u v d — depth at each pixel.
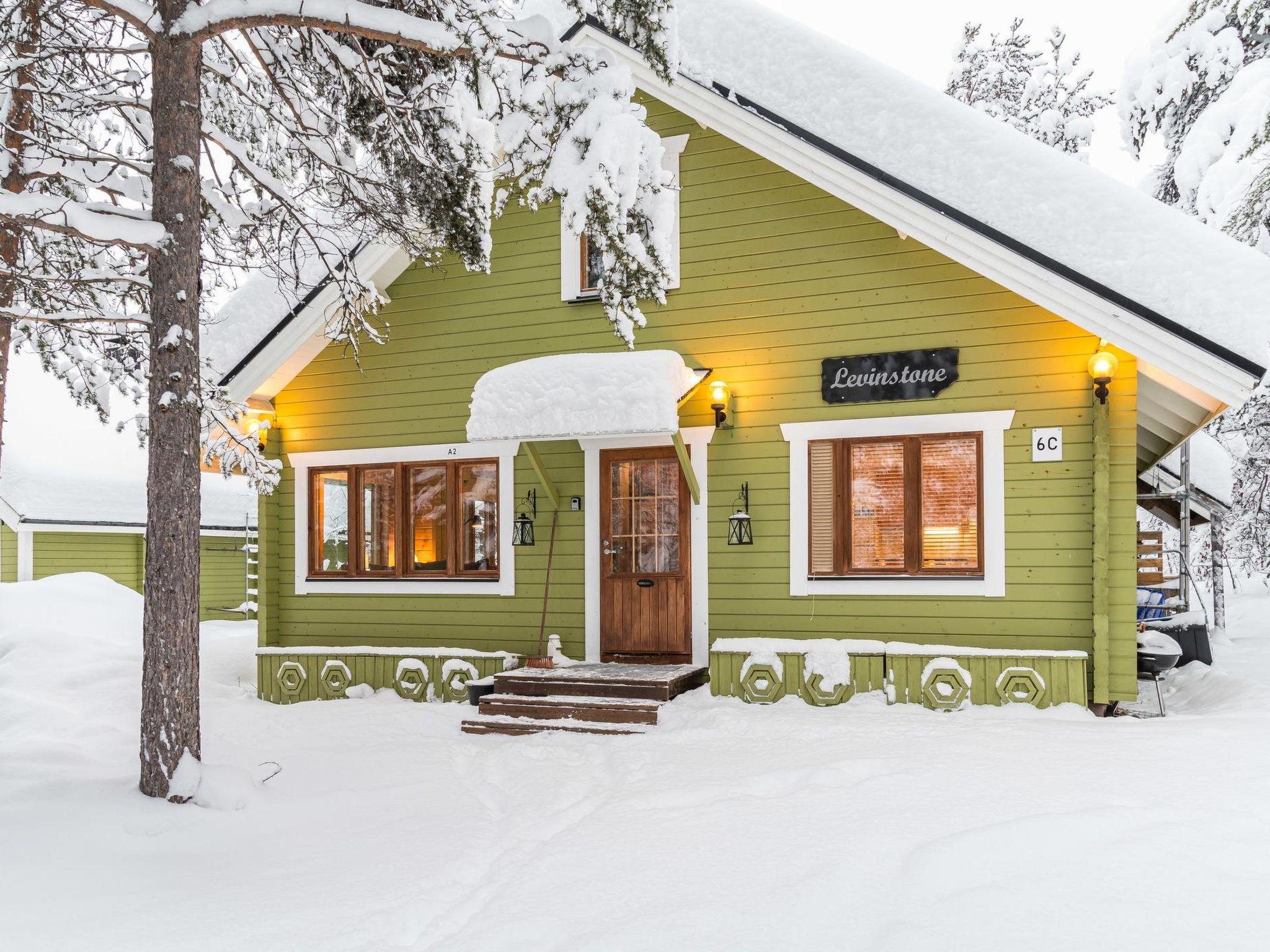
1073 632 8.45
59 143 7.61
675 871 4.33
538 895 4.11
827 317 9.41
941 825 4.75
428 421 11.12
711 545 9.79
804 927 3.64
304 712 9.32
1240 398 7.46
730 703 8.63
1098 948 3.34
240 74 8.44
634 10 6.41
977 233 8.14
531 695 9.00
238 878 4.49
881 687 8.52
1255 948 3.29
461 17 5.93
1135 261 7.84
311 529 11.70
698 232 9.94
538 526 10.60
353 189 7.84
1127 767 5.71
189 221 6.06
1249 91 14.80
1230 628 19.08
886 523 9.23
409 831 5.21
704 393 9.87
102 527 20.83
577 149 6.15
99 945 3.65
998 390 8.77
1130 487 8.33
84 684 9.88
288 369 11.43
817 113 9.33
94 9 7.30
